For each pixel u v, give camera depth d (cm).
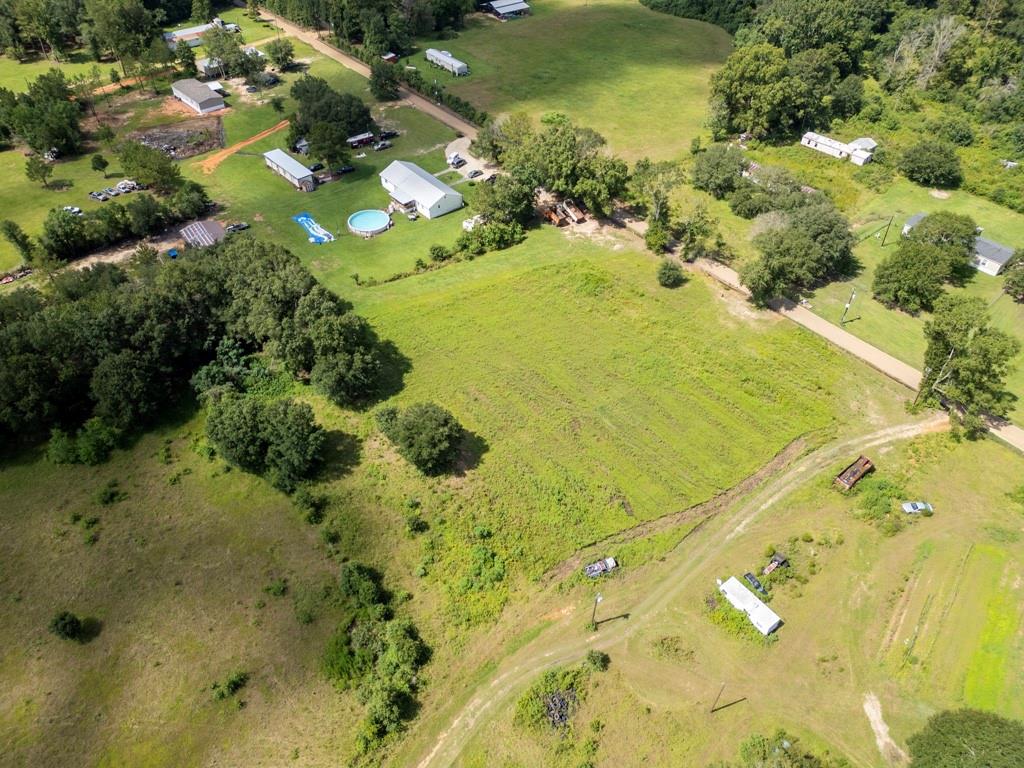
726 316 9975
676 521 7319
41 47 18950
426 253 11412
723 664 6062
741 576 6731
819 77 14975
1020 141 13850
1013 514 7231
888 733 5575
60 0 18238
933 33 16362
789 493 7569
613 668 6038
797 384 8862
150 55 16750
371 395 8700
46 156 13850
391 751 5544
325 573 6794
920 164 13000
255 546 7038
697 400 8681
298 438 7331
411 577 6769
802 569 6781
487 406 8581
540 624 6394
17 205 12262
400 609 6500
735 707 5762
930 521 7188
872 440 8125
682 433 8256
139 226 11231
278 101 15800
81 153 14125
